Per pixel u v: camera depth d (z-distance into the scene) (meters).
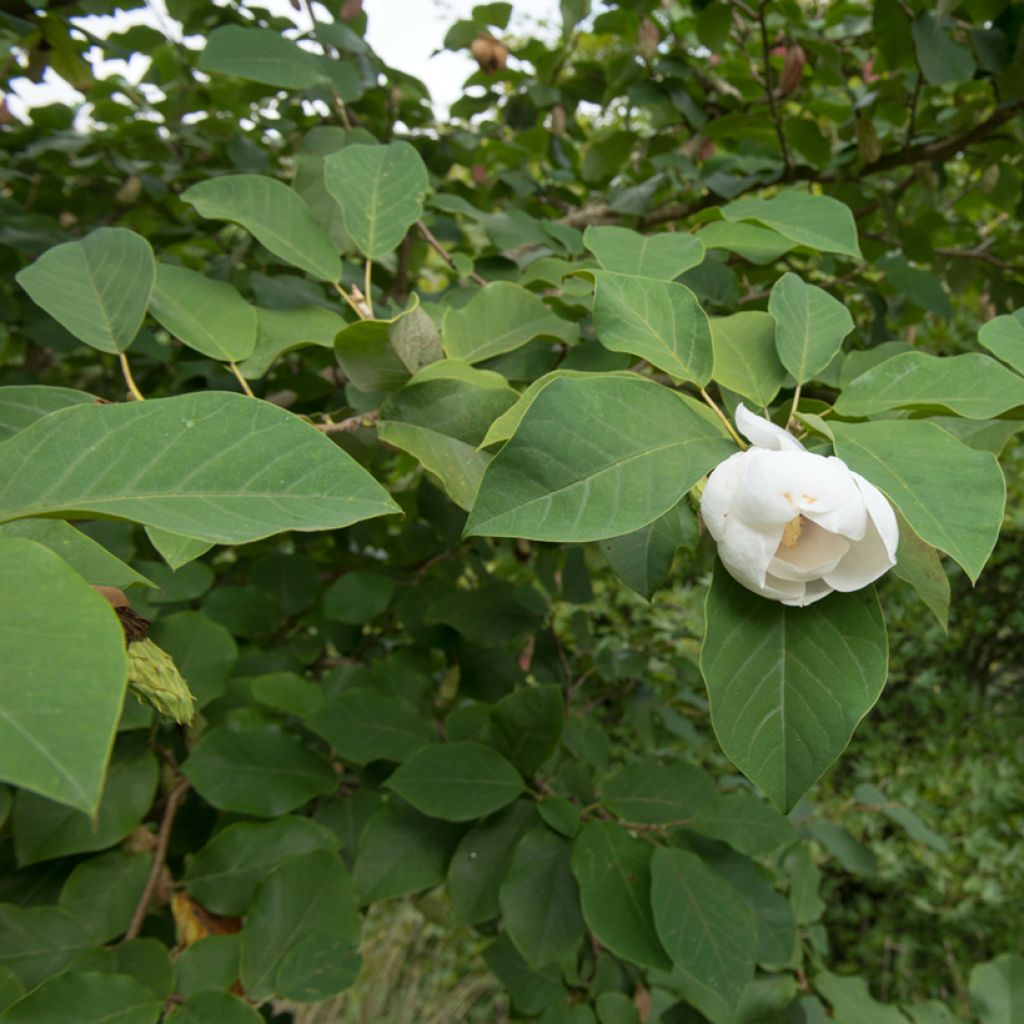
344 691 0.75
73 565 0.35
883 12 0.82
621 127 1.16
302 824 0.64
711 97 1.06
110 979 0.50
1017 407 0.39
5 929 0.57
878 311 0.84
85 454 0.28
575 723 0.88
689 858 0.59
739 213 0.52
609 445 0.33
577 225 0.98
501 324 0.52
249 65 0.66
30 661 0.22
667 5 1.05
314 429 0.30
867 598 0.34
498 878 0.62
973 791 1.65
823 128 1.14
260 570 0.87
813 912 0.81
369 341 0.45
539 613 0.87
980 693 2.19
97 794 0.20
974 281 1.11
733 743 0.33
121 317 0.46
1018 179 1.00
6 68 0.98
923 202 1.00
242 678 0.77
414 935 1.80
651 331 0.39
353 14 0.85
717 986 0.55
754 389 0.42
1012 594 2.06
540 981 0.70
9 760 0.20
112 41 1.01
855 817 1.63
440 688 0.93
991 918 1.51
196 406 0.30
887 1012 0.76
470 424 0.44
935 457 0.34
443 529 0.91
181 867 0.74
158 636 0.69
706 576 1.28
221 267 1.04
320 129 0.69
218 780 0.65
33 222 0.95
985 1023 0.77
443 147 1.03
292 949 0.55
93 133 1.07
